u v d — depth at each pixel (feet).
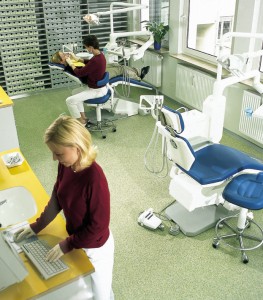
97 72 13.76
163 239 9.17
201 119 9.38
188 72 15.69
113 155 13.21
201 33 15.74
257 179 8.05
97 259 5.39
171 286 7.86
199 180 8.23
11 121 12.42
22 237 5.62
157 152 13.34
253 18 12.32
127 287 7.84
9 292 4.74
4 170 7.59
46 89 19.94
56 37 18.98
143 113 16.39
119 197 10.81
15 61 18.51
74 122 4.57
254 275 8.07
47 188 11.38
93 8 19.27
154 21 18.47
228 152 9.04
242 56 8.46
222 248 8.84
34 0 17.54
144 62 18.94
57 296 5.17
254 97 12.37
